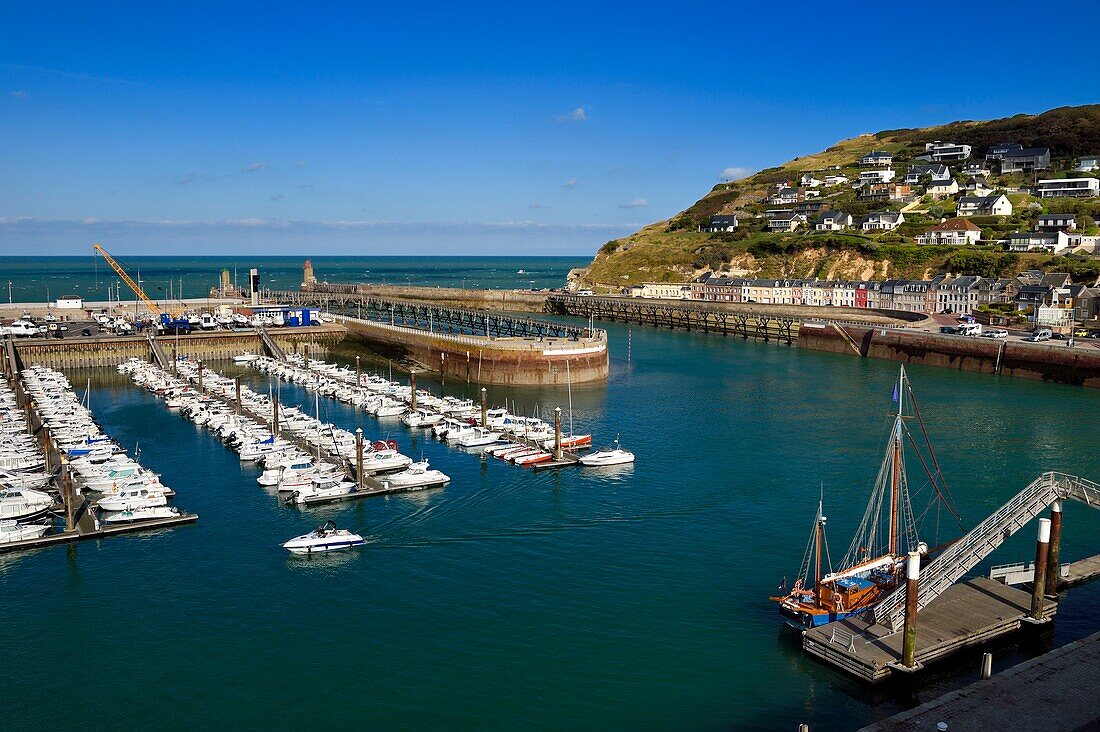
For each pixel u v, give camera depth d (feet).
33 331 655.76
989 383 547.49
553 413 462.60
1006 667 187.32
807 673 189.47
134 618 219.41
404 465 344.28
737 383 557.74
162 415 459.73
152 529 281.13
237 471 348.18
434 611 221.87
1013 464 346.33
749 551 258.16
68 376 594.65
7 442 375.86
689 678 188.65
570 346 561.43
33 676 192.54
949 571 205.57
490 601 226.99
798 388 536.42
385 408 456.45
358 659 198.59
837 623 200.34
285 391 531.50
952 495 307.37
